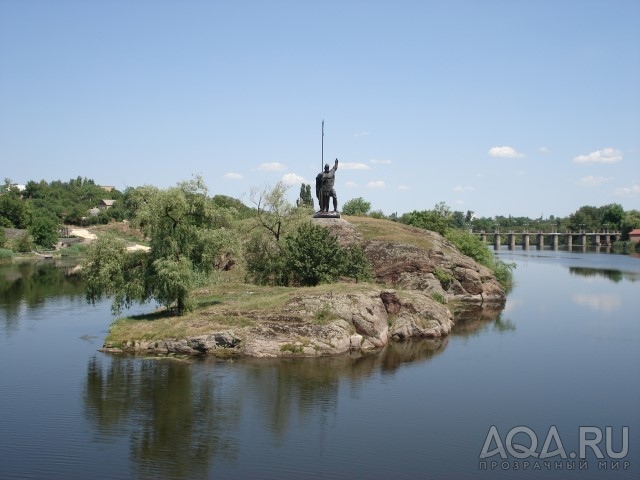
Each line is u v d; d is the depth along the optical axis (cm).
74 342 4584
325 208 7781
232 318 4441
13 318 5650
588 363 4209
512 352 4541
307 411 3108
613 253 18462
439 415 3091
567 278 10400
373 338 4622
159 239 4572
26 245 13888
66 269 10862
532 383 3694
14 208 15862
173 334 4250
